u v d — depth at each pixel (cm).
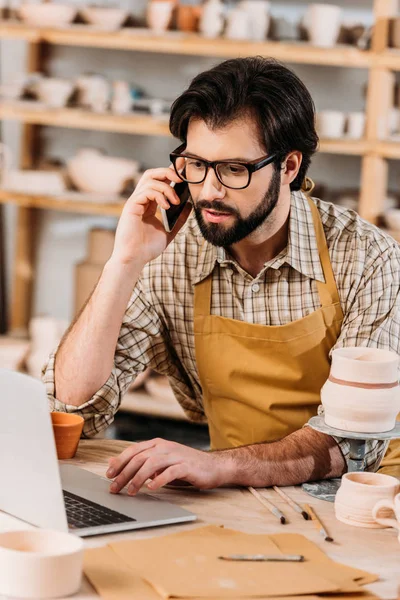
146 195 219
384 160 421
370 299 225
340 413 183
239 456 194
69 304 504
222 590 140
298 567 150
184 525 170
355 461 190
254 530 169
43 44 483
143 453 185
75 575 140
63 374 224
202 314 232
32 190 452
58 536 146
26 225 491
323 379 227
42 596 138
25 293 497
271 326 223
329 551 161
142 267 225
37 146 493
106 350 222
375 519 170
